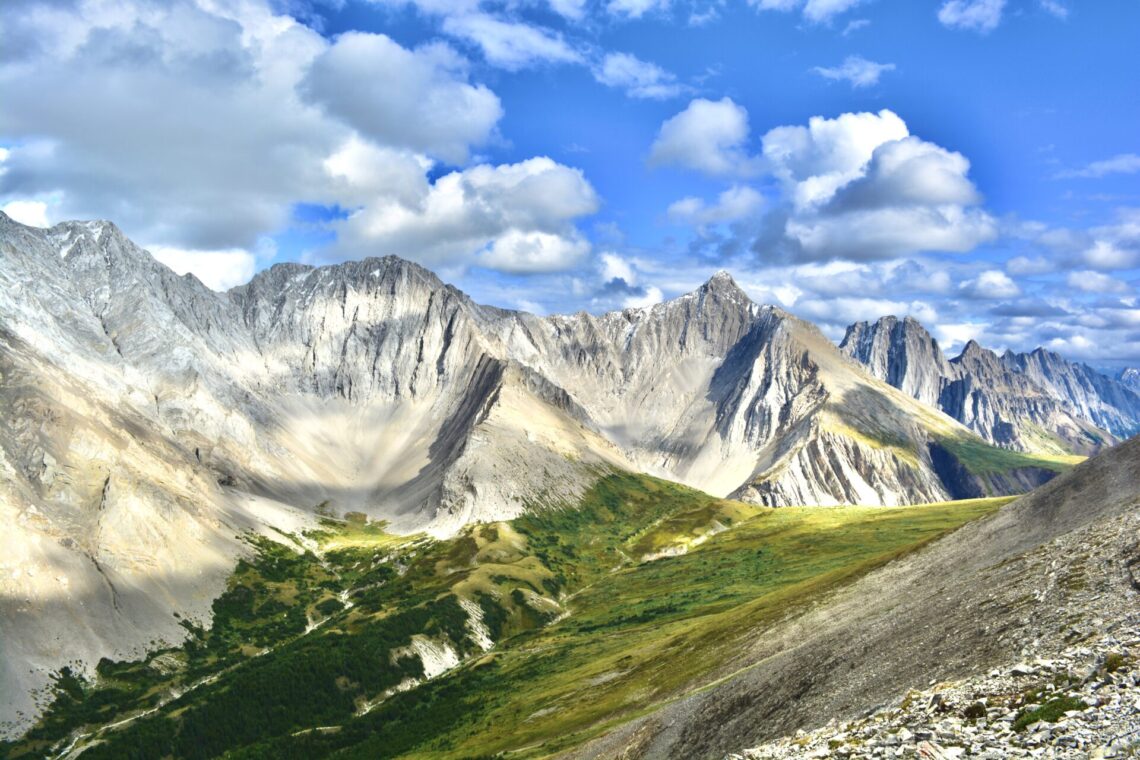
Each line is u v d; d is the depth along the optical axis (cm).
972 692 4550
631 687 15300
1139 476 9256
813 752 4481
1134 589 5684
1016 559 8338
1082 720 3516
